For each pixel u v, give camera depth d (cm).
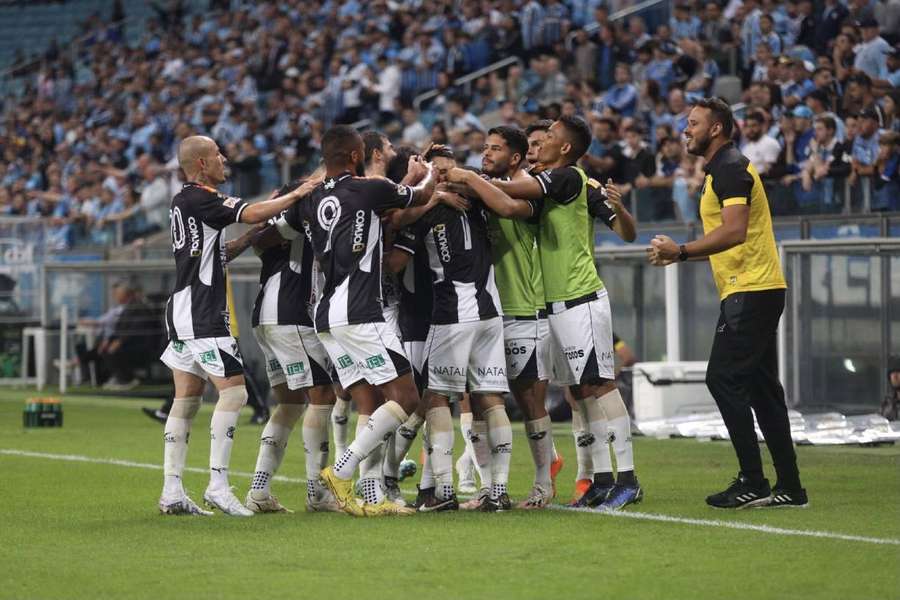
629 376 2458
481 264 1304
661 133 2869
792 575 960
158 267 3353
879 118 2533
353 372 1266
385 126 4069
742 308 1298
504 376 1316
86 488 1515
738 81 3198
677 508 1319
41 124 5356
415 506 1343
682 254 1260
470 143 3200
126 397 3328
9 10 6300
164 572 979
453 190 1287
